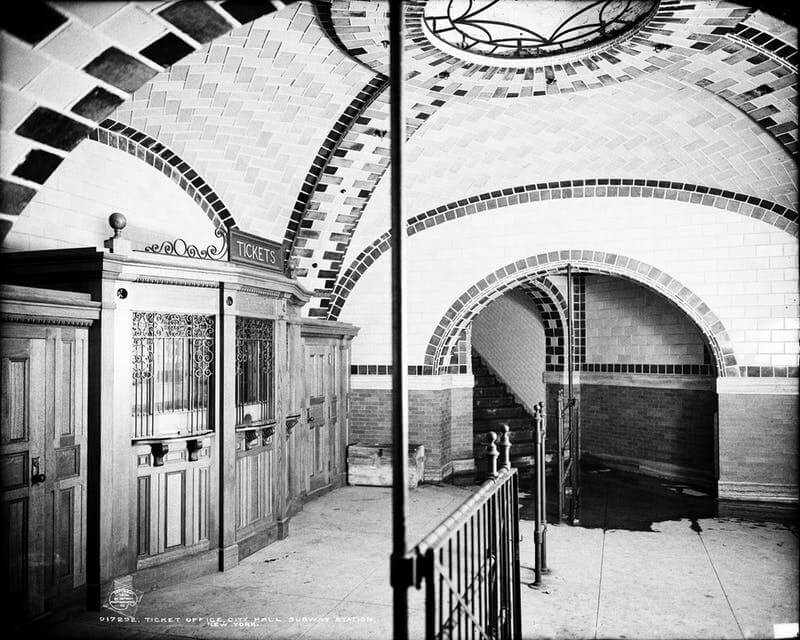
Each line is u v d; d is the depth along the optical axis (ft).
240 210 26.53
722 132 24.26
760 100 21.25
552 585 18.30
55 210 18.83
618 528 24.43
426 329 33.01
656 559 20.66
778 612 16.33
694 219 29.81
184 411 18.76
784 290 28.60
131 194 21.80
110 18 7.52
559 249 31.58
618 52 18.88
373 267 33.42
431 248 33.01
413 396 33.12
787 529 24.26
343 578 18.78
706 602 17.02
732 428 29.35
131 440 17.13
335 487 31.17
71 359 15.81
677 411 34.19
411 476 31.30
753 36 17.11
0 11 7.04
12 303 13.96
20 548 14.37
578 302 40.19
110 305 16.53
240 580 18.54
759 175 26.63
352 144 25.75
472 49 19.10
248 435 20.63
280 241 29.19
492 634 12.19
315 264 31.63
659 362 35.32
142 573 17.42
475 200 32.37
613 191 30.89
